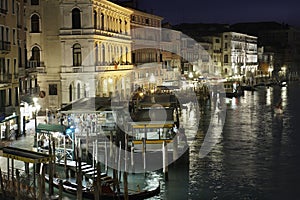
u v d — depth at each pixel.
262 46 141.75
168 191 25.75
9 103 33.56
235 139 40.00
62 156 27.61
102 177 25.25
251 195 25.38
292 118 53.22
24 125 34.03
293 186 26.77
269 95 84.38
